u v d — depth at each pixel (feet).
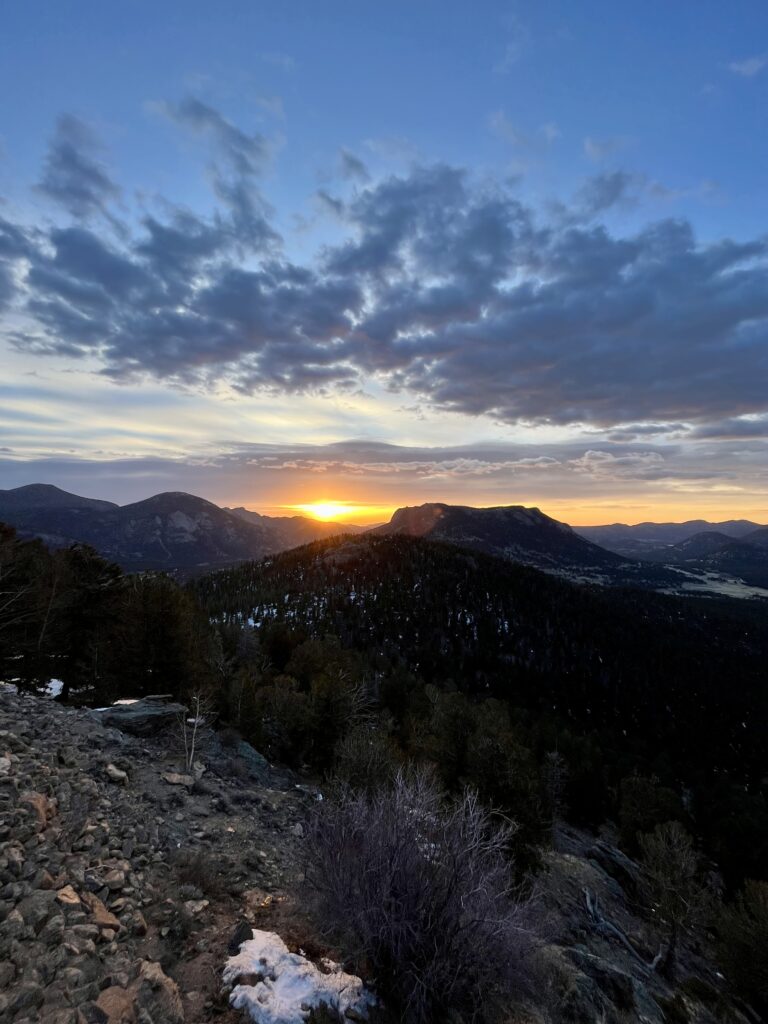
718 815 173.99
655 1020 40.47
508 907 24.81
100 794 33.17
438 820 25.53
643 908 88.89
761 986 68.13
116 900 22.41
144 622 86.07
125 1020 15.60
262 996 19.01
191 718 63.05
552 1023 26.02
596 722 318.45
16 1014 14.60
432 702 171.22
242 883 28.84
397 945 21.01
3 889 20.22
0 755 32.63
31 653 80.64
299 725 87.97
